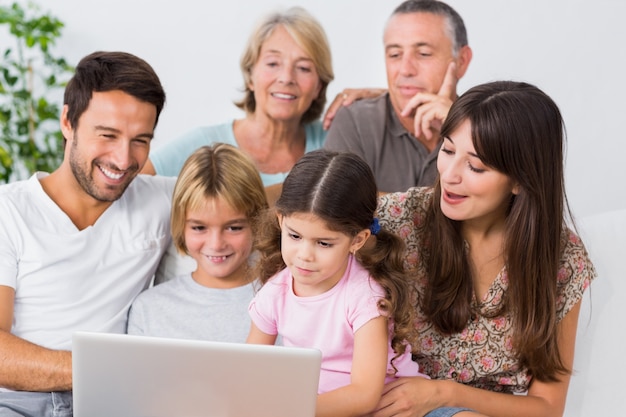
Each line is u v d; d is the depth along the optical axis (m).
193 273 2.02
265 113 2.59
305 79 2.56
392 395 1.58
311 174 1.53
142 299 1.96
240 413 1.40
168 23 3.27
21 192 1.89
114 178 1.88
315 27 2.56
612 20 2.79
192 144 2.61
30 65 3.32
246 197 1.92
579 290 1.72
